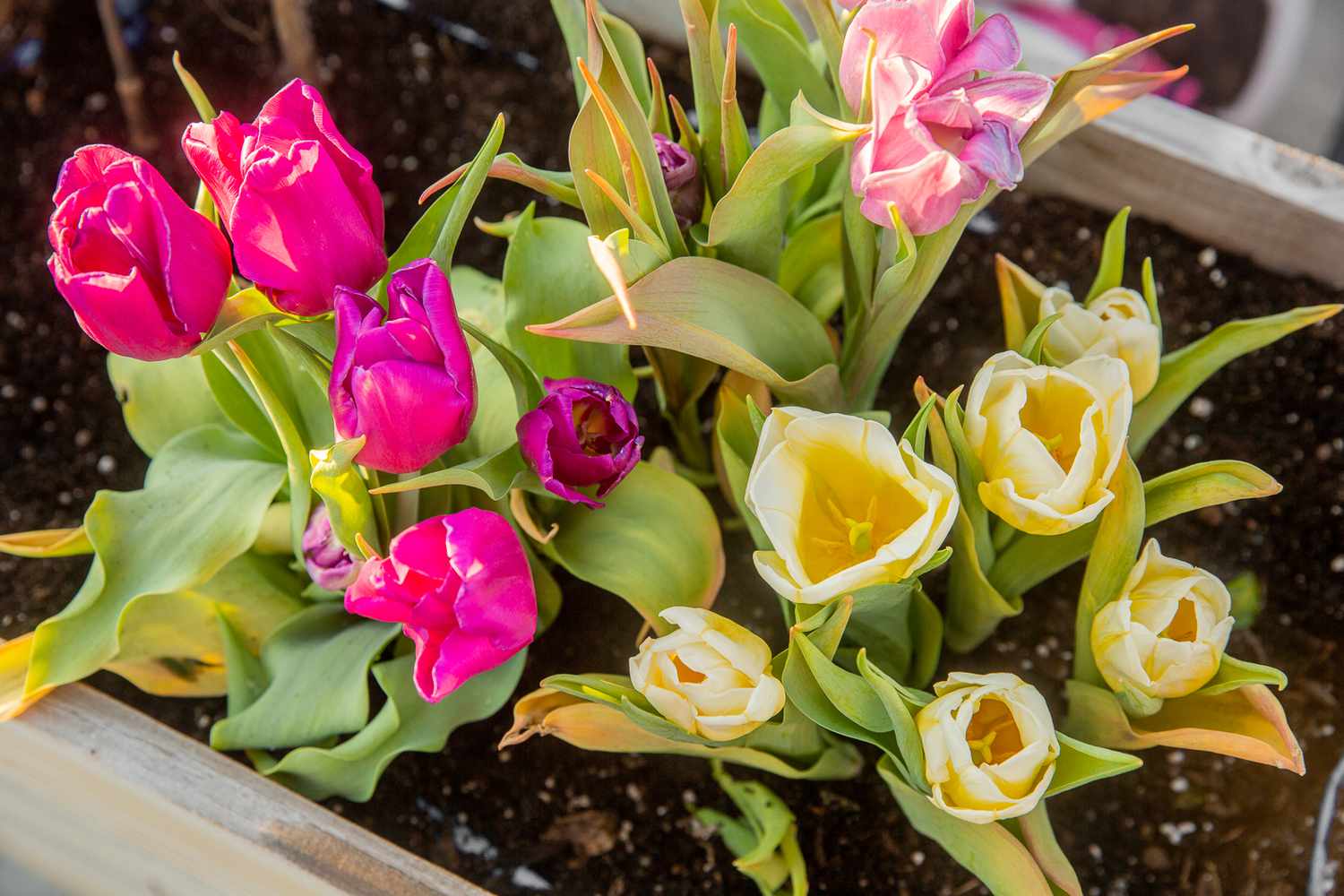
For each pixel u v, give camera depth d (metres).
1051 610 1.09
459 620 0.87
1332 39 1.68
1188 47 1.69
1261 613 1.10
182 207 0.83
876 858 1.05
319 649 1.00
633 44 0.97
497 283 1.07
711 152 0.95
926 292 0.94
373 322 0.83
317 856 0.96
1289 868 1.05
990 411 0.89
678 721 0.89
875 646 0.98
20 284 1.22
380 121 1.26
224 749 1.02
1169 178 1.13
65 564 1.14
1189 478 0.91
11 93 1.33
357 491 0.88
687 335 0.87
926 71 0.82
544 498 0.99
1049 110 0.90
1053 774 0.89
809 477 0.89
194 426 1.06
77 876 1.17
